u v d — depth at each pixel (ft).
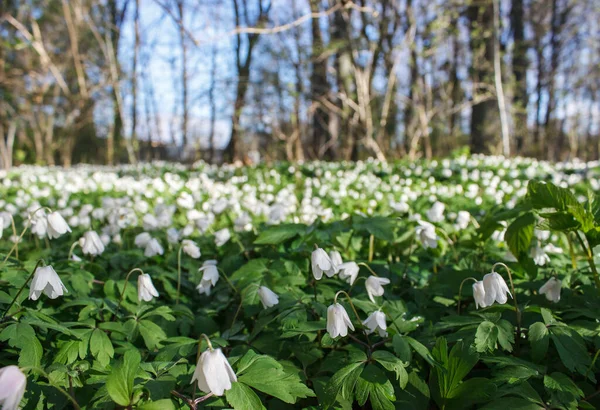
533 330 0.83
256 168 5.25
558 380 0.75
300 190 3.52
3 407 0.52
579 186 3.09
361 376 0.76
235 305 1.20
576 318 0.98
